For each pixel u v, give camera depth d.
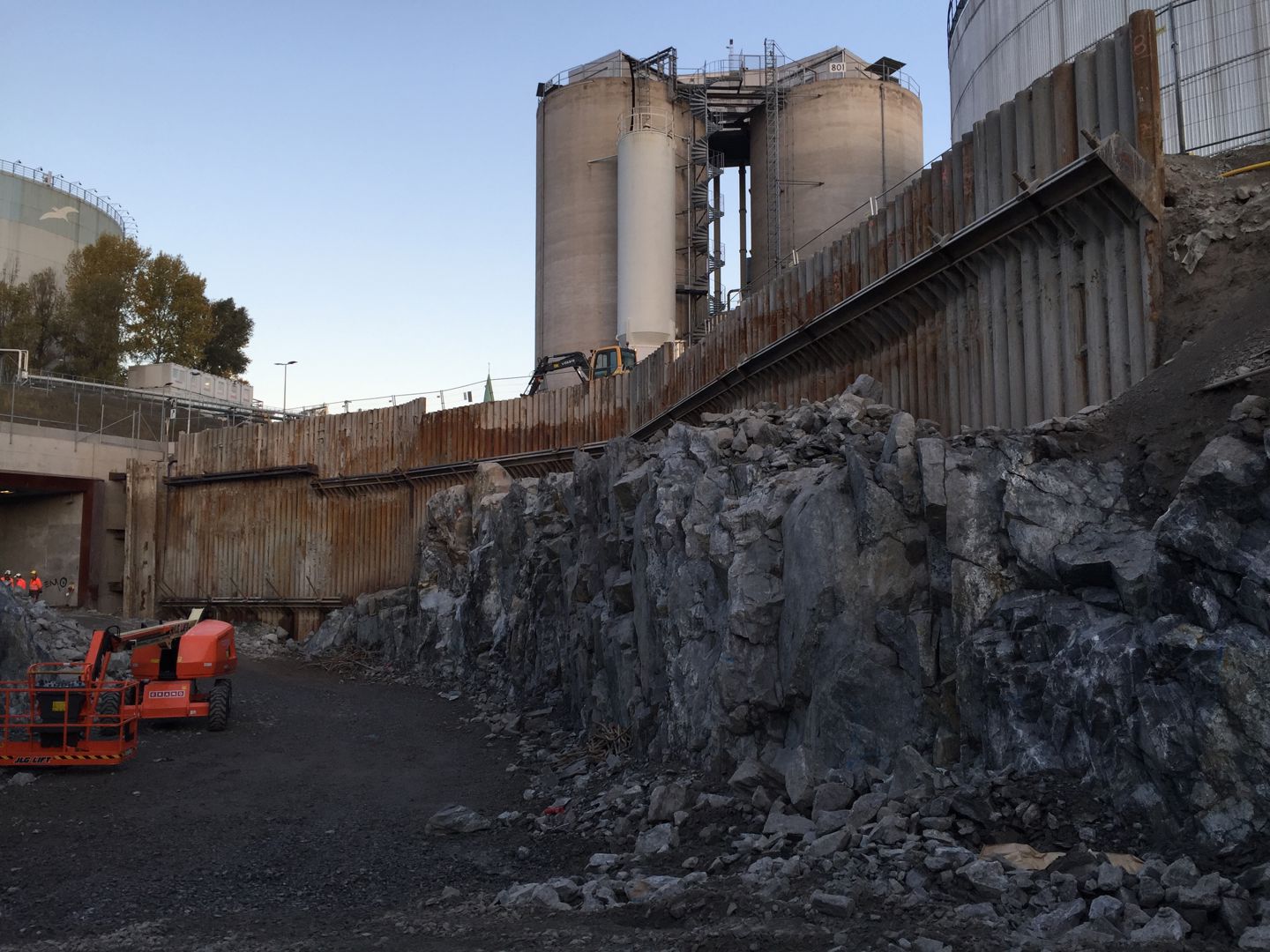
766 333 23.23
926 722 11.01
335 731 21.86
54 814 14.21
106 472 50.12
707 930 7.66
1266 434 8.16
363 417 42.69
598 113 50.84
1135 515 10.15
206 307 79.38
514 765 18.11
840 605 11.76
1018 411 14.95
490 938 8.20
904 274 17.44
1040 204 14.03
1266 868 6.93
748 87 51.66
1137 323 12.70
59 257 76.88
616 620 19.36
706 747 14.16
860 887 8.12
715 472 15.77
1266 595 7.65
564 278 50.91
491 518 31.61
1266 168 12.96
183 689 20.61
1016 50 28.44
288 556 44.19
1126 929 6.82
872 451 12.79
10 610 20.41
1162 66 20.02
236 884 11.06
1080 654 9.16
